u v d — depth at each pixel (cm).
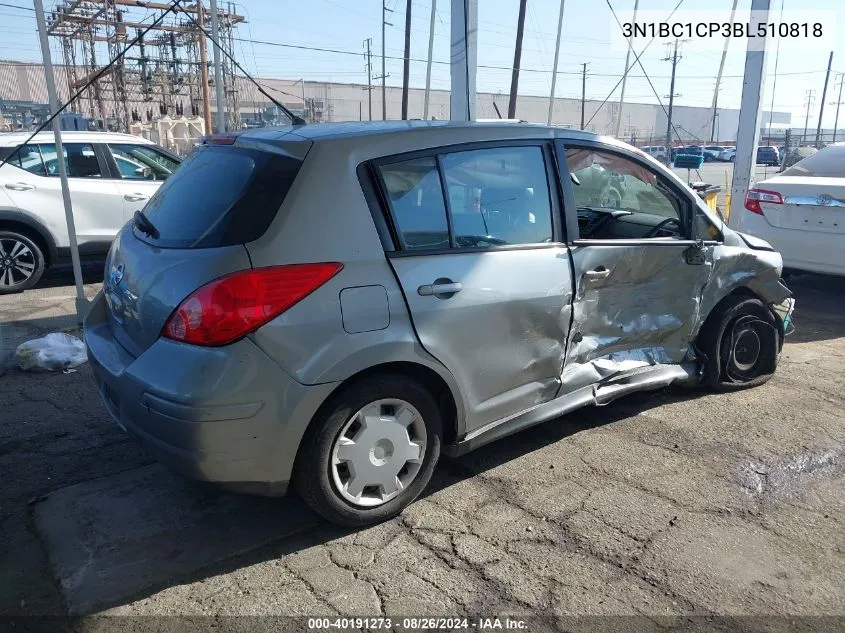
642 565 284
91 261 927
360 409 292
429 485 348
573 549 295
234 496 335
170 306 272
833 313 694
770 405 451
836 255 662
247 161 306
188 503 329
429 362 305
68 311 668
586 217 418
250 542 299
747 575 279
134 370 277
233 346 261
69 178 772
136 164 826
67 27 2972
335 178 289
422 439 316
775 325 486
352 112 6850
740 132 868
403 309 294
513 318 334
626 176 419
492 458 377
